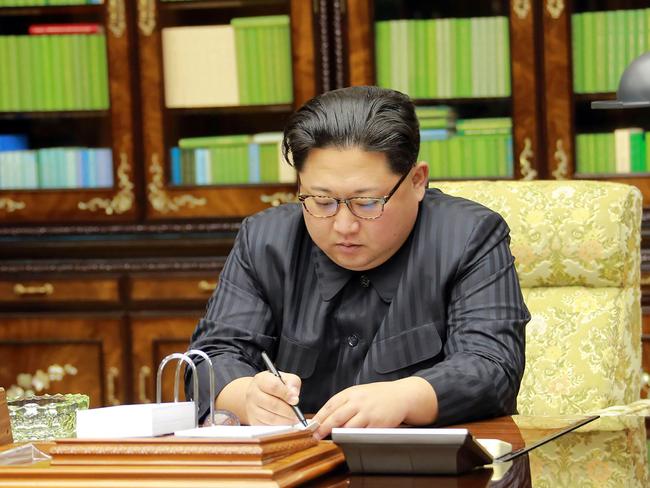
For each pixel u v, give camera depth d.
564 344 5.08
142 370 8.96
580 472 3.05
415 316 4.19
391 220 3.89
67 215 9.11
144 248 8.98
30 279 9.05
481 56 8.71
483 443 3.27
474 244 4.16
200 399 3.96
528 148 8.61
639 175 8.45
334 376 4.34
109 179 9.12
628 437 3.54
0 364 9.12
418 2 8.79
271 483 2.63
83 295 9.02
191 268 8.91
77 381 9.05
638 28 8.45
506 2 8.62
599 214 5.12
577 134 8.59
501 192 5.27
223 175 9.09
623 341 5.07
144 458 2.74
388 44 8.83
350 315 4.29
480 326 4.02
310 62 8.86
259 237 4.45
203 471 2.67
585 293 5.16
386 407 3.45
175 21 9.07
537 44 8.56
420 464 2.91
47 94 9.20
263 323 4.37
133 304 8.98
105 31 9.04
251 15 9.00
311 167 3.84
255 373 4.09
